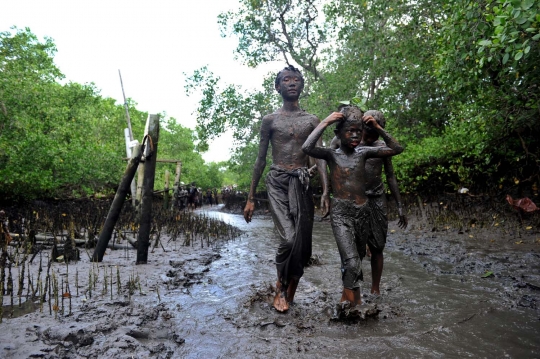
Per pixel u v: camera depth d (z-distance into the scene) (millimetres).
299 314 3885
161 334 3383
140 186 12117
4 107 12602
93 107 25312
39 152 12977
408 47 12367
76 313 3662
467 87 7953
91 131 22547
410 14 12516
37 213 10180
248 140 19234
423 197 13250
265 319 3723
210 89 17766
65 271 5430
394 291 4820
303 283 5316
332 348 3031
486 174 11305
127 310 3807
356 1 13797
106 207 13258
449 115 14148
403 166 12164
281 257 4074
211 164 62125
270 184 4441
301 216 4152
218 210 29312
